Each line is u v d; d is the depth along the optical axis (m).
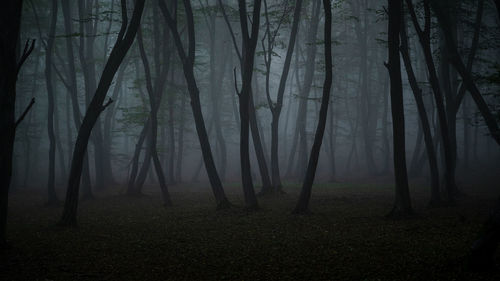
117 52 13.63
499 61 35.78
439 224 12.59
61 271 8.62
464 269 7.74
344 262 8.66
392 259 8.75
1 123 10.34
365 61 36.50
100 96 13.75
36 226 14.73
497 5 12.95
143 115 25.34
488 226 7.48
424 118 17.09
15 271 8.63
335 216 14.66
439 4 20.22
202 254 9.80
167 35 23.91
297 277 7.76
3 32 10.38
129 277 8.10
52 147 21.30
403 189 14.02
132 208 19.05
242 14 16.44
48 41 21.12
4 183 10.52
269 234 11.90
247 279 7.76
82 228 13.87
